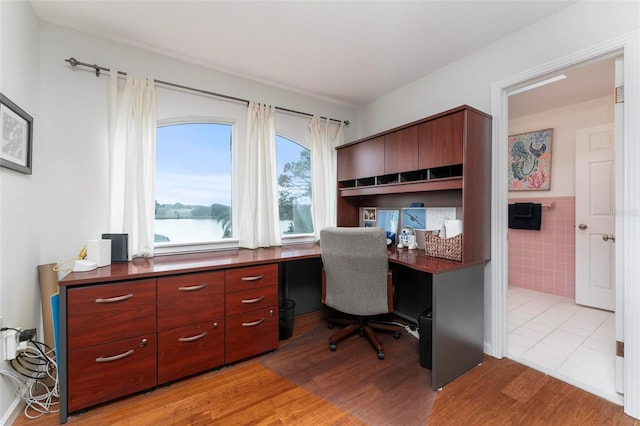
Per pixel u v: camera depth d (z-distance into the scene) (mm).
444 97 2516
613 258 2971
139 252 2139
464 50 2264
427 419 1493
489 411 1551
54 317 1505
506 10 1800
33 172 1787
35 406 1572
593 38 1661
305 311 3037
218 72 2578
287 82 2824
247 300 2059
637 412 1498
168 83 2316
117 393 1604
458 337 1875
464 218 1931
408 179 2547
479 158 2039
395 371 1944
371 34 2057
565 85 2736
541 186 3592
